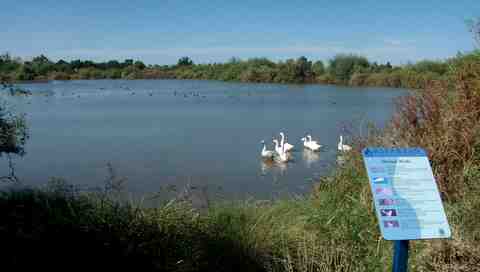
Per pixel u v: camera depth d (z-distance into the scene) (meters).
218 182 16.38
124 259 4.82
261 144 24.98
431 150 5.85
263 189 15.27
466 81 6.38
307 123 34.44
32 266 4.71
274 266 5.06
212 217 5.81
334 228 5.47
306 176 17.30
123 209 5.46
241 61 118.00
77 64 140.12
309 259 5.02
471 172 5.57
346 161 6.72
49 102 53.44
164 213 5.42
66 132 29.23
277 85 93.94
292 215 6.18
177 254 4.90
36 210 5.55
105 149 22.91
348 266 4.82
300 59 103.19
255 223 5.86
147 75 134.12
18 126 11.29
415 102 6.55
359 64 93.81
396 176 3.86
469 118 6.11
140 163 19.61
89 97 61.75
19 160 19.88
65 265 4.71
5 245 4.86
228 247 5.17
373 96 61.25
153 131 29.91
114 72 135.62
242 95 64.88
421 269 4.59
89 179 16.70
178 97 61.59
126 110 44.25
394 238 3.67
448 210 5.10
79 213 5.34
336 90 75.69
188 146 23.98
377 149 3.96
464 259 4.56
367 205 5.53
